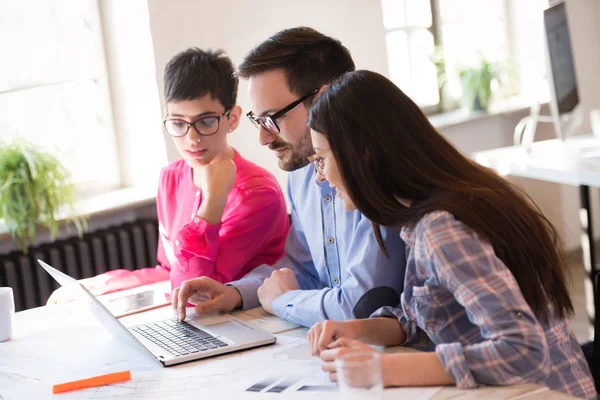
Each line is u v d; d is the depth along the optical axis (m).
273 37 1.94
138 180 3.51
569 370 1.41
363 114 1.39
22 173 2.97
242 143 3.52
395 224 1.40
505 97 4.80
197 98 2.29
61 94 3.39
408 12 4.48
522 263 1.34
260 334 1.68
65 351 1.72
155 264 3.29
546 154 3.24
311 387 1.33
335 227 1.91
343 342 1.40
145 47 3.31
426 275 1.40
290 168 1.98
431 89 4.63
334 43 1.94
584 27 4.78
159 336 1.74
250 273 2.09
